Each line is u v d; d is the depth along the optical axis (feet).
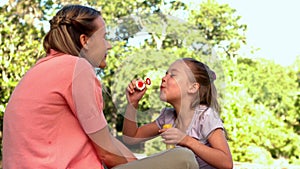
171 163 6.70
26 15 14.96
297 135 19.31
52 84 6.31
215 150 7.56
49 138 6.27
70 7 6.93
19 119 6.32
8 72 14.64
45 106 6.26
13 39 14.73
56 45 6.70
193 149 7.44
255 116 18.48
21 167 6.24
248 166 16.83
